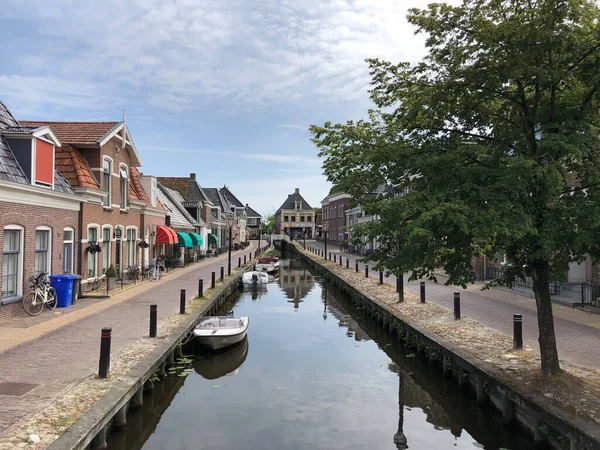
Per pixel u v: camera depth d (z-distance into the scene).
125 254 21.08
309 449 6.95
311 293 25.98
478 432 7.81
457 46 7.05
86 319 12.30
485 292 17.55
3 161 12.07
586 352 8.76
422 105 7.49
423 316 13.20
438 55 7.25
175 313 13.64
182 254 33.41
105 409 6.33
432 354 10.39
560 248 6.86
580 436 5.58
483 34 6.54
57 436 5.48
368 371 11.04
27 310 12.42
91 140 17.12
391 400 9.19
